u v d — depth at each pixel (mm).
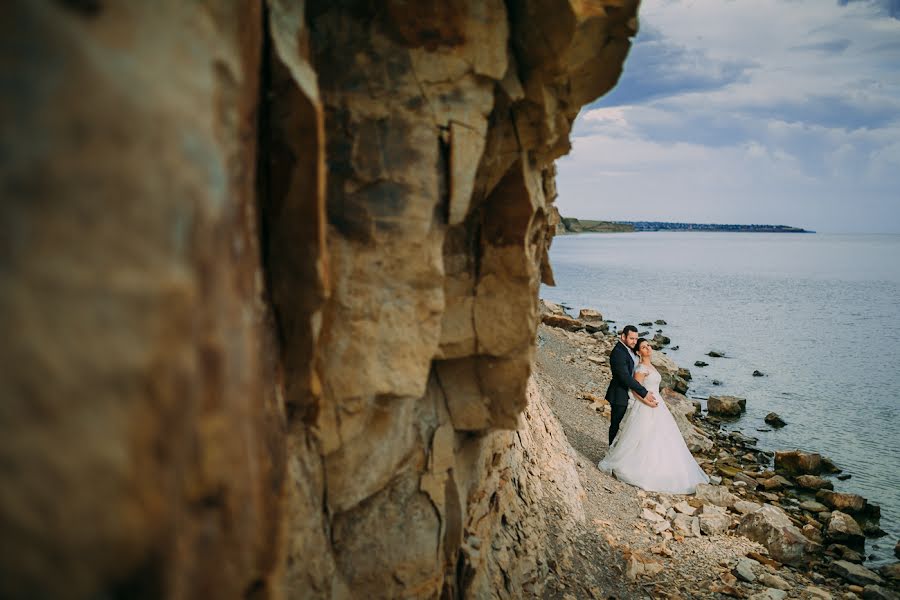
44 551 817
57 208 887
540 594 4867
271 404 1826
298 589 2414
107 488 855
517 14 2750
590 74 3051
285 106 1862
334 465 2639
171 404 961
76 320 873
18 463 815
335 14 2412
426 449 3264
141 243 952
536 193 3365
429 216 2545
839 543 7957
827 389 15680
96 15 1009
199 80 1211
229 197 1366
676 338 21859
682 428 11711
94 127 935
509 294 3324
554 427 8047
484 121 2646
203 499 1145
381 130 2463
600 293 34219
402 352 2592
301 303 2025
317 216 1945
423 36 2449
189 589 1049
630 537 6684
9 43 895
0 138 866
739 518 7578
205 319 1142
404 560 3078
